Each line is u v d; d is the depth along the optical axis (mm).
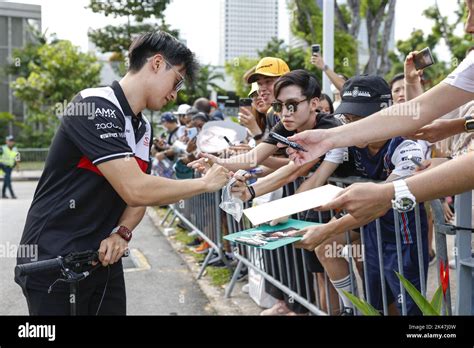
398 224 2184
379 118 1673
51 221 1912
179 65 1983
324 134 1729
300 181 2922
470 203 1909
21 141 25578
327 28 6031
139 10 13898
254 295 3791
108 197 1955
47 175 1958
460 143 3025
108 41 16281
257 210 2070
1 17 27016
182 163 5578
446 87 1591
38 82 23109
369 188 1516
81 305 2023
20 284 1967
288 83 2574
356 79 2475
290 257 3088
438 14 18328
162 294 4148
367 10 13070
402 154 2279
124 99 1923
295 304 3203
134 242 6246
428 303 1786
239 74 18062
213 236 4637
